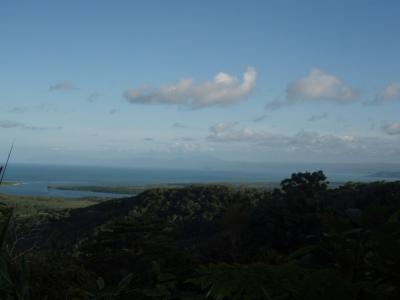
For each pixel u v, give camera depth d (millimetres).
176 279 1944
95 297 2141
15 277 2609
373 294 1161
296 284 1223
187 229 24500
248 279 1264
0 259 2445
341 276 1276
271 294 1278
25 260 2791
